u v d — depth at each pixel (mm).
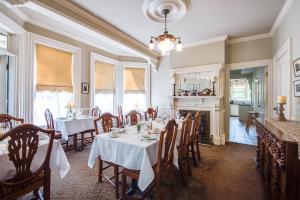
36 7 2477
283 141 1482
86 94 4812
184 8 2914
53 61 4082
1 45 3197
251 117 6094
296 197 1429
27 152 1471
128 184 2352
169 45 2736
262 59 4211
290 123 2344
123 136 2219
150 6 2904
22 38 3447
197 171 2795
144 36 4270
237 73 9125
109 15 3219
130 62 5930
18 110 3414
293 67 2662
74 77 4512
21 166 1423
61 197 2035
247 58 4398
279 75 3621
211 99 4543
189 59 4871
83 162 3113
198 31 3977
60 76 4227
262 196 2082
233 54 4582
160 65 5934
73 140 3939
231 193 2152
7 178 1411
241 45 4480
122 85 5824
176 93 5129
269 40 4133
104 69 5414
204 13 3123
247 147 4141
